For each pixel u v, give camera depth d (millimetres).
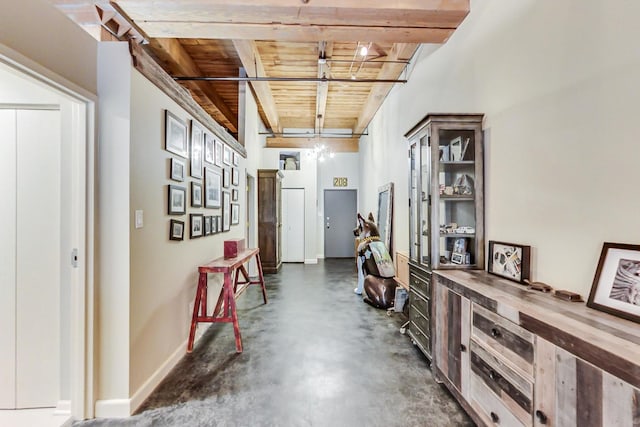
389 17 2689
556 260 1725
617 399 960
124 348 1954
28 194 1935
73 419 1893
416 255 2895
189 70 4629
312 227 7996
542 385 1270
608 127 1415
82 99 1849
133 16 2635
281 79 4215
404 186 4492
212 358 2674
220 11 2580
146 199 2176
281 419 1891
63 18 1683
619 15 1355
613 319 1271
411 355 2734
